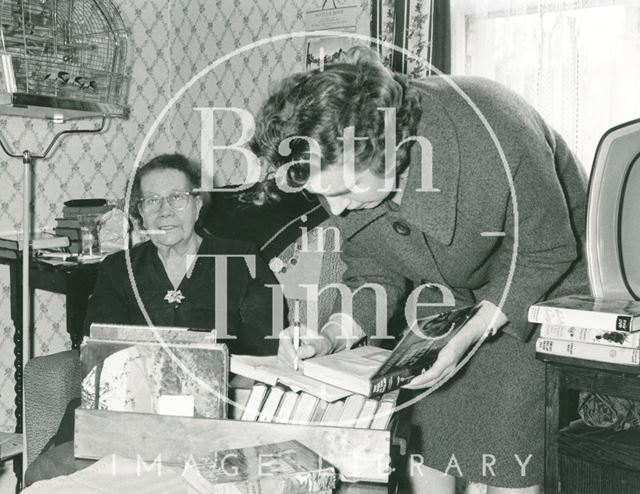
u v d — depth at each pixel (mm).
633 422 1396
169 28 3363
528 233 1365
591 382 1276
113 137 3109
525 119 1356
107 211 2723
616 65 2213
